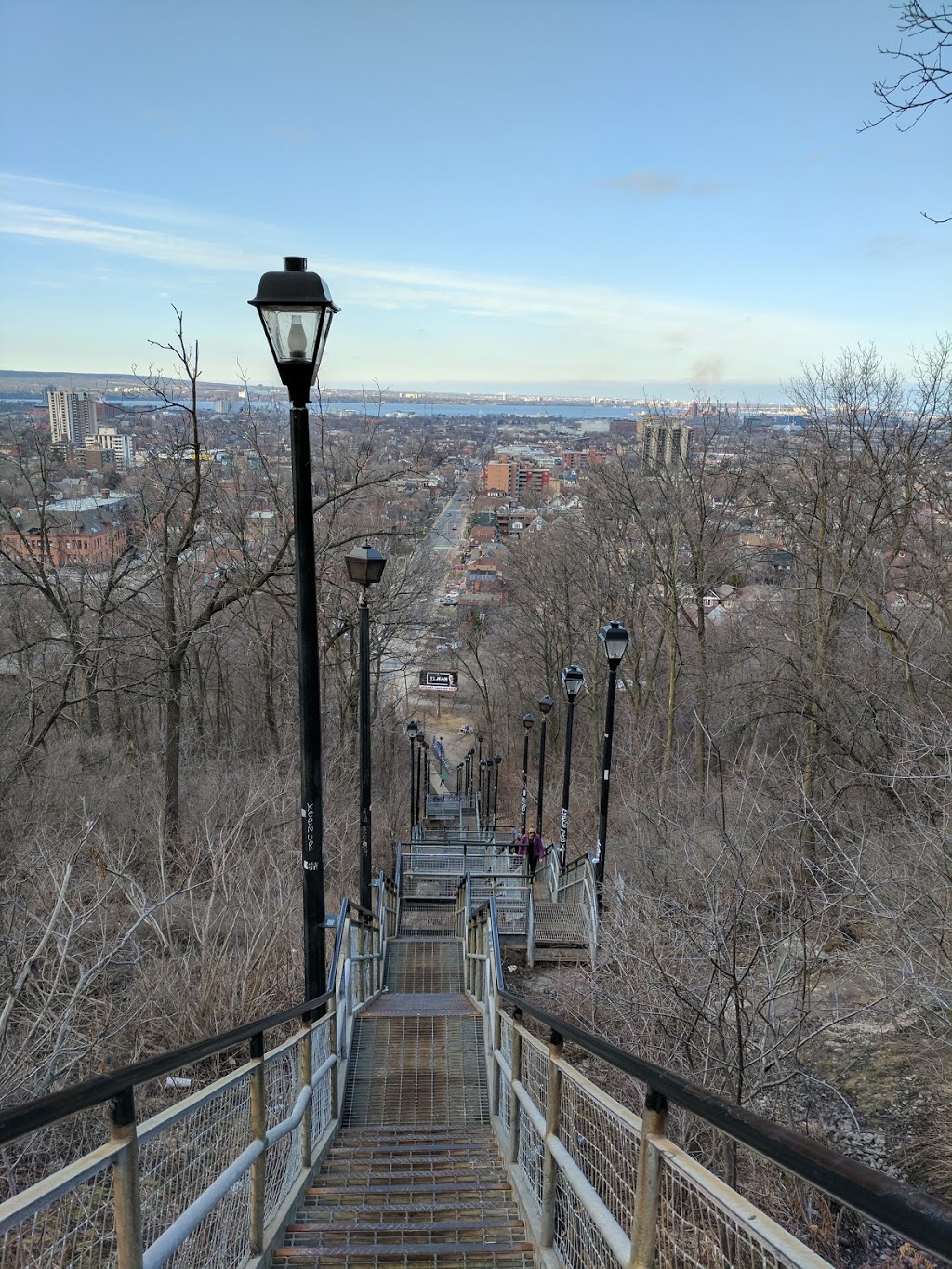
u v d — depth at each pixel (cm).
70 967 812
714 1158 556
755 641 2244
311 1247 415
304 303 551
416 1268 393
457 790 4681
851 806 1370
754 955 615
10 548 1833
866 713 1492
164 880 877
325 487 2205
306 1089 509
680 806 1600
